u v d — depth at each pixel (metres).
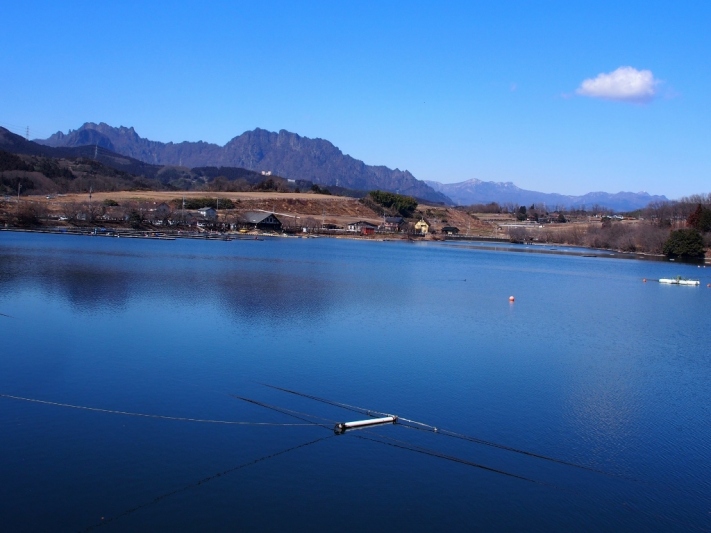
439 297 56.53
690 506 18.92
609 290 71.19
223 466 19.83
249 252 92.88
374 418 24.19
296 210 188.88
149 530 16.34
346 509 17.77
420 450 21.72
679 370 34.09
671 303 61.78
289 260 83.50
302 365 30.83
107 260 68.62
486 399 27.36
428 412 25.38
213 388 26.80
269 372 29.42
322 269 74.06
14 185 164.62
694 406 27.80
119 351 31.56
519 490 19.41
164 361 30.25
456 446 22.23
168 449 20.75
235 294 50.00
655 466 21.48
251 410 24.50
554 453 22.14
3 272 54.69
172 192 190.25
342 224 177.50
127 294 47.12
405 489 19.05
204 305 44.41
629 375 32.56
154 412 23.78
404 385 28.61
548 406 26.91
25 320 37.28
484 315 48.38
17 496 17.56
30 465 19.27
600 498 19.17
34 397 24.73
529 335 41.56
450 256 114.94
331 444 21.78
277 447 21.34
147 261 70.31
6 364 28.70
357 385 28.20
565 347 38.53
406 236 173.12
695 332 45.81
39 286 48.38
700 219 137.50
